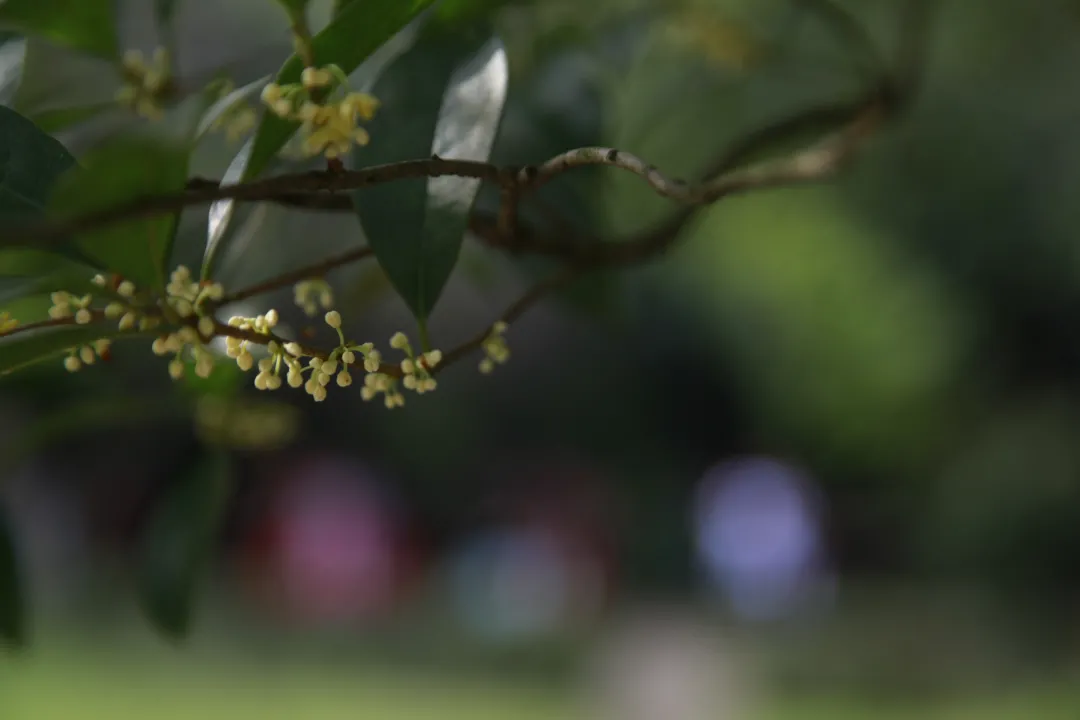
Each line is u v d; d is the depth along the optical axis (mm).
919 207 10430
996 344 11891
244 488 15531
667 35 3006
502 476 19812
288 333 1730
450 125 1478
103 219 899
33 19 1733
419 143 1471
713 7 2904
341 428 18562
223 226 1318
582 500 19641
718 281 12922
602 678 12805
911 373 11812
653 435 20781
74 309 1208
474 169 1233
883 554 18328
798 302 11562
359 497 15781
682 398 20562
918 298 11180
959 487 13102
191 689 10125
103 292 1149
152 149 1017
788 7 3285
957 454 12883
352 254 1452
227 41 7734
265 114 1308
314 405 18016
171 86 1874
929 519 14242
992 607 13648
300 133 1720
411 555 16234
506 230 1790
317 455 18109
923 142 9648
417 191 1398
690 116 3508
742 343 17047
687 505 20250
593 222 2352
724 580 19250
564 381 20453
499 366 20250
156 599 2162
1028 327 11797
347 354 1228
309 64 1320
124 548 14500
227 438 2141
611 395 20359
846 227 10430
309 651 12727
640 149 3334
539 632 15023
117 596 13562
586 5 2627
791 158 2576
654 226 2078
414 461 19156
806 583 18203
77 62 1998
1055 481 12531
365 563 14914
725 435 20469
